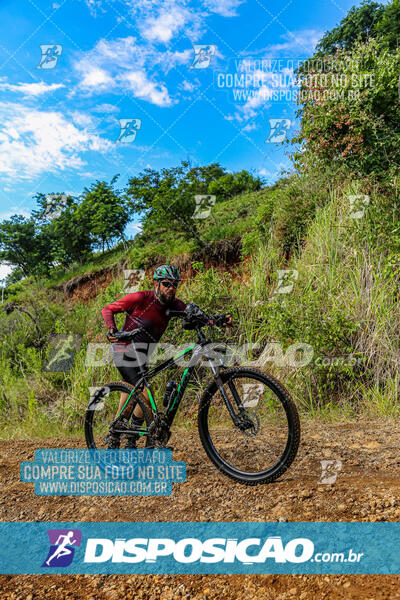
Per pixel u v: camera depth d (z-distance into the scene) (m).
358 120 6.87
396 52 7.55
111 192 18.56
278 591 1.98
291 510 2.56
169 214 10.84
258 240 8.27
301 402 5.02
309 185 7.93
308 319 5.20
